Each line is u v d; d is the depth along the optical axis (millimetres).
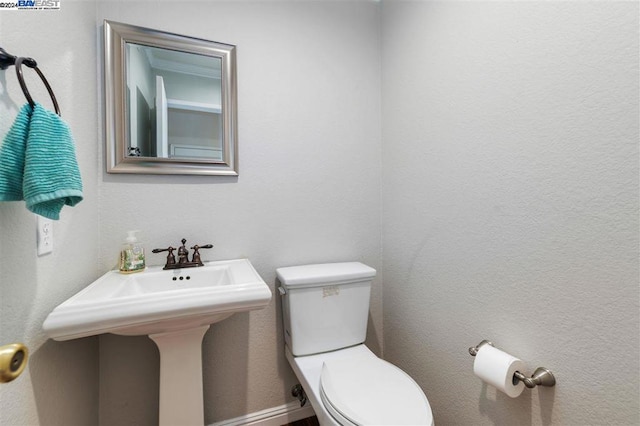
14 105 609
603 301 666
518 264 853
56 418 776
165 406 965
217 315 883
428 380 1226
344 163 1490
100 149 1087
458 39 1051
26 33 669
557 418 757
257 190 1320
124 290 930
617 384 645
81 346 942
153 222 1158
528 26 812
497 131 909
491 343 931
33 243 669
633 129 613
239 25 1283
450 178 1099
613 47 640
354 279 1267
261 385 1322
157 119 1160
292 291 1184
